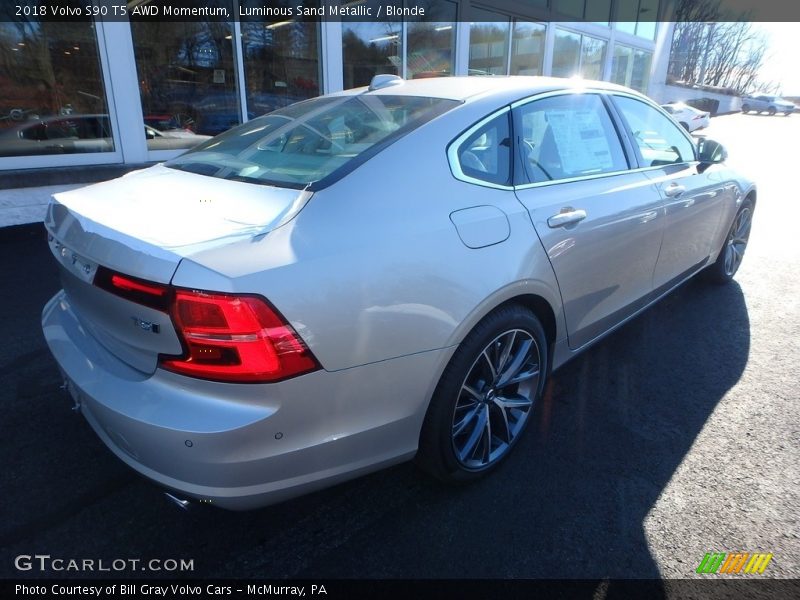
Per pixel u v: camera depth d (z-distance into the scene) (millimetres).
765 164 12586
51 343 2100
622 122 3135
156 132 6961
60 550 2020
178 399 1623
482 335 2129
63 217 2088
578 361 3463
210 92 7324
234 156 2430
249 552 2035
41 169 6133
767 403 3008
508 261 2170
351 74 8758
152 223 1815
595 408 2943
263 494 1681
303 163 2145
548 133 2637
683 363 3436
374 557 2016
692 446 2641
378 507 2260
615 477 2424
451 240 2006
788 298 4543
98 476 2391
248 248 1637
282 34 7836
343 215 1837
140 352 1741
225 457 1578
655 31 18438
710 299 4508
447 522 2180
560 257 2438
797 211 7836
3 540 2051
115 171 6539
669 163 3508
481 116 2352
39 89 6051
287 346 1584
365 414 1823
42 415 2781
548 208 2416
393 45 9242
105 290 1747
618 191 2857
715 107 33438
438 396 2059
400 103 2480
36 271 4754
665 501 2287
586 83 3014
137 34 6516
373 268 1780
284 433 1643
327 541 2086
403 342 1850
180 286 1536
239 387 1574
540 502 2279
